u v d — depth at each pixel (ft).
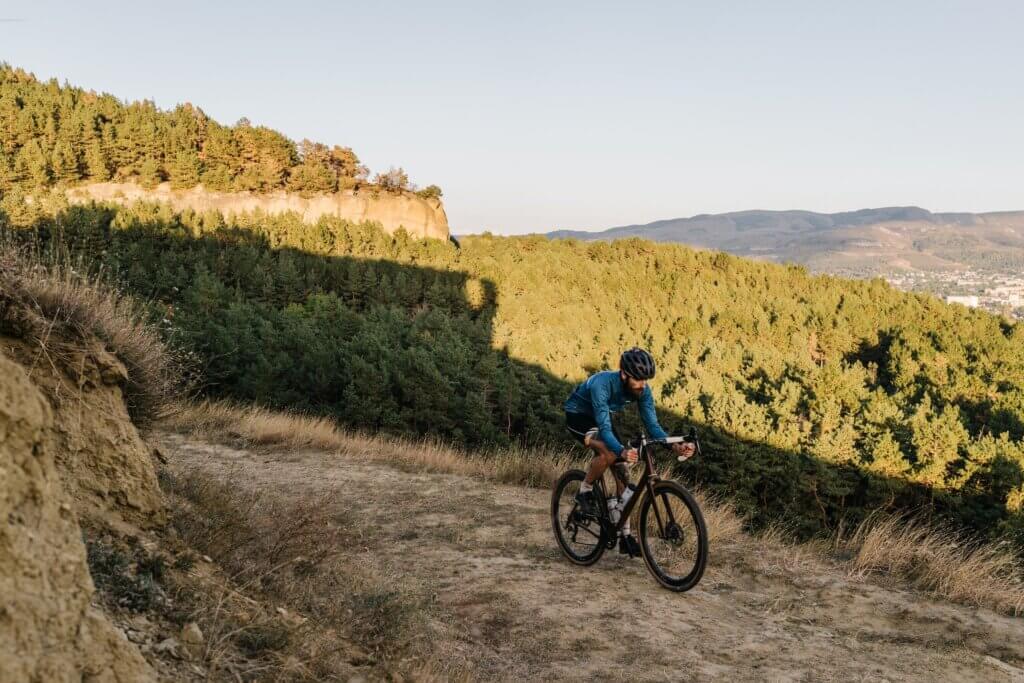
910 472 100.22
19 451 5.68
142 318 15.06
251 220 328.08
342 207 384.47
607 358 181.68
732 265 402.31
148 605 8.49
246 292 243.81
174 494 14.98
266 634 9.21
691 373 166.81
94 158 353.72
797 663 13.00
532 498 26.07
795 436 106.42
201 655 8.16
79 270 13.09
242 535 13.20
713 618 14.98
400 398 133.69
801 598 16.60
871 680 12.35
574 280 356.79
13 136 348.79
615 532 16.79
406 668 10.53
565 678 11.84
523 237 449.89
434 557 18.07
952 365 223.51
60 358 10.92
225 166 381.60
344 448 34.42
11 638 5.01
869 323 298.15
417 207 396.37
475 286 301.63
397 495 25.20
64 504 6.12
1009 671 13.12
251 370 128.88
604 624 14.15
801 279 391.24
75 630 5.70
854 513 101.14
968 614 15.97
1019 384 177.99
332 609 11.72
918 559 19.01
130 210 282.56
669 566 16.94
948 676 12.75
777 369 168.96
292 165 404.36
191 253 257.55
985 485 97.81
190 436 32.30
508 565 17.63
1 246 11.27
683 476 105.91
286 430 35.81
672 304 332.60
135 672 6.21
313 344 144.46
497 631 13.66
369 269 282.56
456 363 136.98
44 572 5.54
